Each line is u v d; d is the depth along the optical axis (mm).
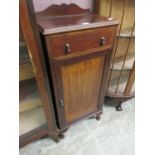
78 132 1278
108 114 1447
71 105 1067
